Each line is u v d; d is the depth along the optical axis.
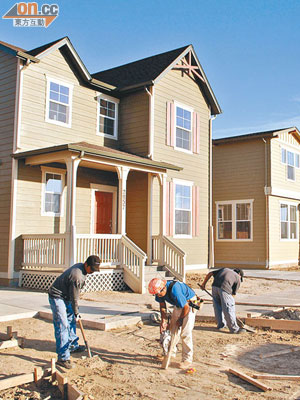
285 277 16.42
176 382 5.32
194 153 18.00
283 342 7.26
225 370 5.79
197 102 18.44
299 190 23.83
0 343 6.45
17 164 12.89
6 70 13.52
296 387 5.19
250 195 21.69
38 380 5.23
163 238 14.77
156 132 16.16
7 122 13.23
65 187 14.27
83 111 15.20
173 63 16.77
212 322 8.72
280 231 21.91
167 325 6.35
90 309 9.34
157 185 16.12
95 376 5.48
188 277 15.55
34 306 9.45
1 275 12.87
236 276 8.10
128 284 12.66
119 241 13.08
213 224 22.92
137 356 6.34
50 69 14.04
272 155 21.34
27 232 13.07
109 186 16.00
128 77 17.28
